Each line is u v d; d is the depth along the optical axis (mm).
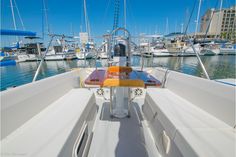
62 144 960
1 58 5004
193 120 1296
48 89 1726
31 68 11961
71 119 1306
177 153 1124
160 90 2330
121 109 2293
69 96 2004
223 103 1297
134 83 1639
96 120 2201
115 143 1711
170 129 1271
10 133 1100
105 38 2572
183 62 14398
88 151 1584
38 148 920
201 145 943
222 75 9422
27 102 1331
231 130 1134
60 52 15953
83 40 3297
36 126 1198
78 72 3098
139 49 2568
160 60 16812
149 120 2008
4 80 8227
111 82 1650
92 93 2182
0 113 1046
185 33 2100
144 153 1552
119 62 2137
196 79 1750
